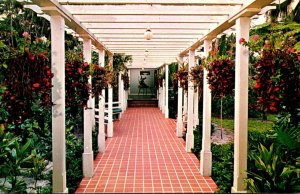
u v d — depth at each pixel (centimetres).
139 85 2336
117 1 348
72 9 406
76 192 450
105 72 543
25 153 501
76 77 402
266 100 299
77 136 840
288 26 495
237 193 345
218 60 443
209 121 532
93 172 536
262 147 383
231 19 392
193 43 649
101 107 703
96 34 593
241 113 367
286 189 342
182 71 806
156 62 1477
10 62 295
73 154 577
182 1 349
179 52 903
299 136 403
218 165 540
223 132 963
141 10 417
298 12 545
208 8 402
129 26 520
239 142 369
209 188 467
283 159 389
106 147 760
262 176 367
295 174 360
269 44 310
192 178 517
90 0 348
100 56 724
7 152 479
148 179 512
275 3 398
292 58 296
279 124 493
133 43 712
